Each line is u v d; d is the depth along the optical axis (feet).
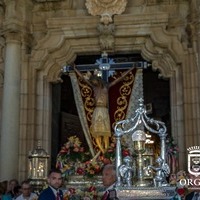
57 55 36.01
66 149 32.14
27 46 35.91
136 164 18.02
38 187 28.35
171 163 31.12
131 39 35.40
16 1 35.27
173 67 34.27
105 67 34.83
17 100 34.01
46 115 35.35
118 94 35.37
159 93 44.68
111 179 15.71
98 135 32.99
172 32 34.60
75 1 36.76
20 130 34.19
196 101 32.63
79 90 35.55
